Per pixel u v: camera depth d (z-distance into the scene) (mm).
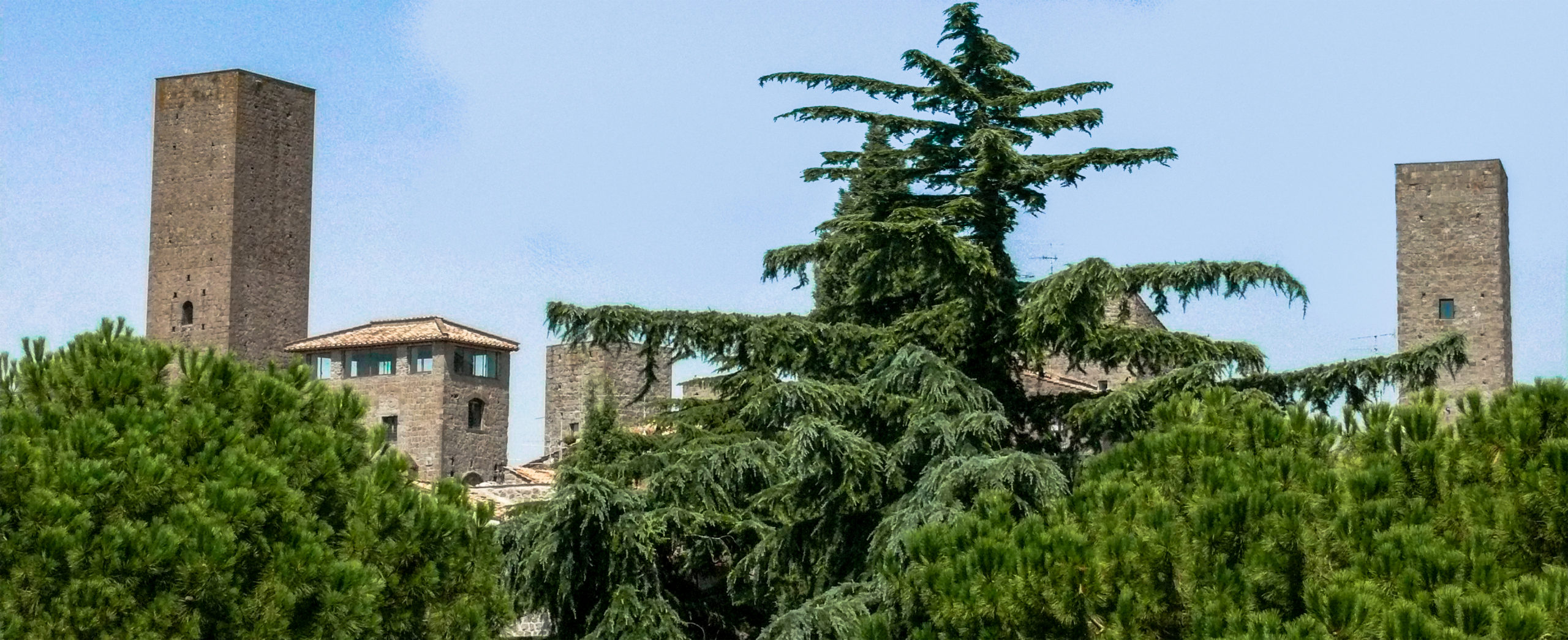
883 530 27641
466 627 26781
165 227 112812
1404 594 17391
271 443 25250
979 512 22641
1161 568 19234
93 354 25766
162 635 21297
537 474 72125
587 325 30000
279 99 114625
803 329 30516
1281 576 18641
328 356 108562
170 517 22109
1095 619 19672
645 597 31969
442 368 105688
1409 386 27844
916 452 28328
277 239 114000
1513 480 19250
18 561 20891
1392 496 19672
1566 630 16406
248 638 22328
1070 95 32531
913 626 21750
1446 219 88312
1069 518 21312
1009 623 19656
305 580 23109
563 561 31531
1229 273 28656
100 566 21016
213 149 112062
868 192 35312
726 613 35469
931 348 31469
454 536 27219
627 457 37156
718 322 30328
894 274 33000
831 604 26828
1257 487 19641
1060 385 58719
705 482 30641
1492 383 86500
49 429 23359
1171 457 21453
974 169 31734
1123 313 31781
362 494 25953
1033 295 30188
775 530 31438
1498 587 17328
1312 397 28797
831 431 27234
